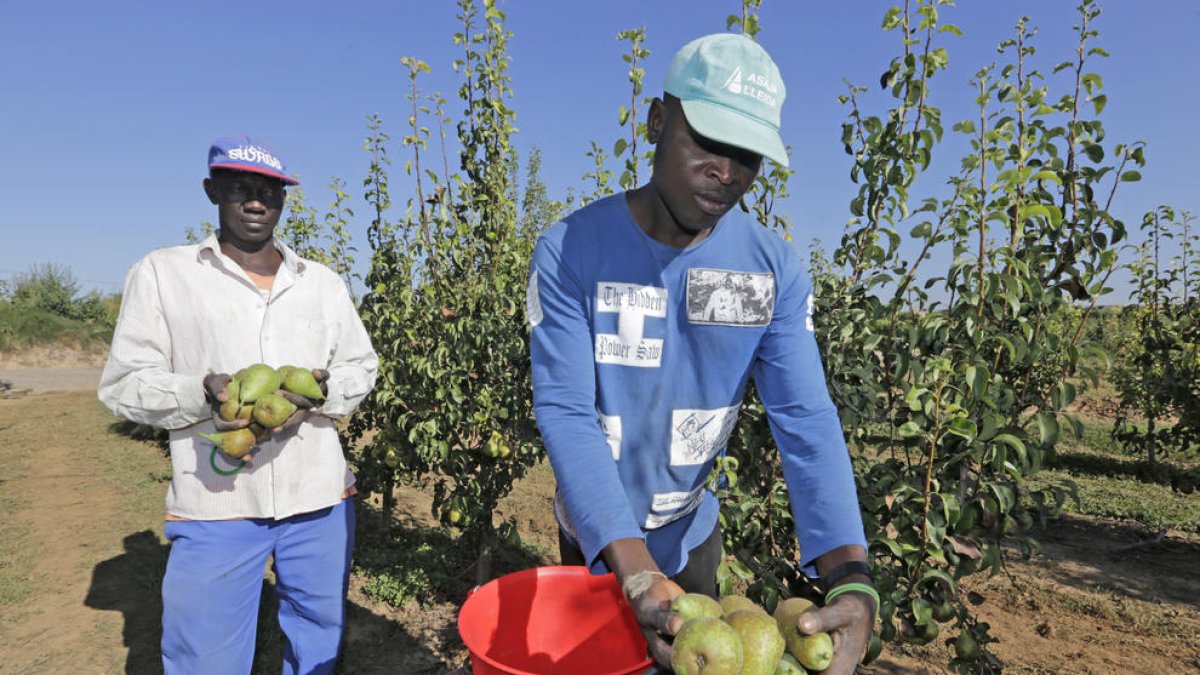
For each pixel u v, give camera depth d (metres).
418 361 5.25
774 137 1.40
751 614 1.23
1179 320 8.13
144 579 5.66
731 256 1.70
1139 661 4.57
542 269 1.69
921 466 3.06
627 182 3.51
